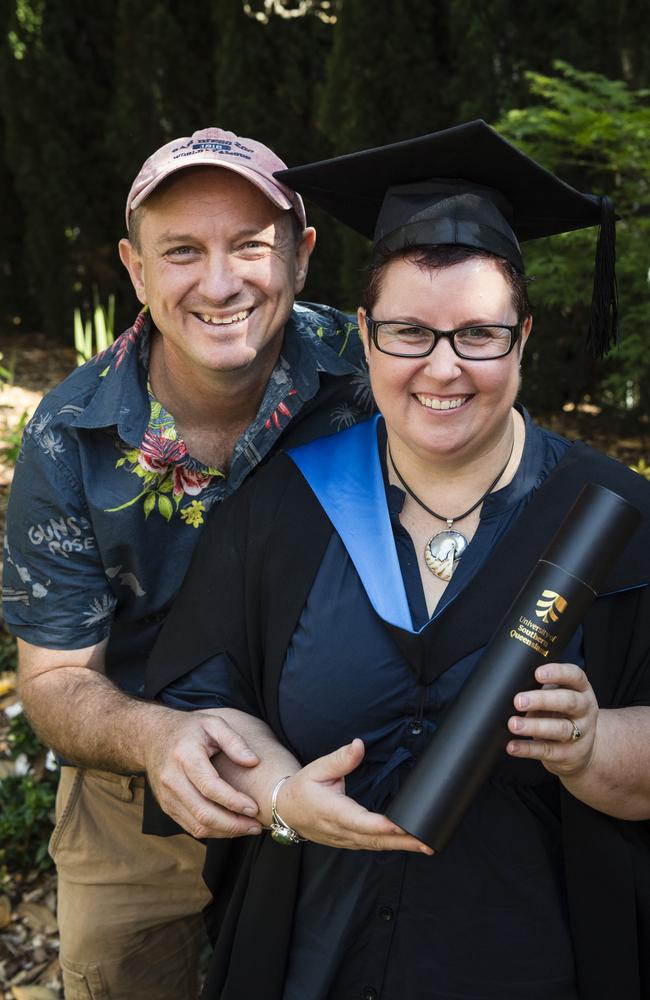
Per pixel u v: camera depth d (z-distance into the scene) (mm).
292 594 1563
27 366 7160
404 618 1485
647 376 5039
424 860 1488
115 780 2078
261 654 1628
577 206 1609
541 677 1297
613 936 1525
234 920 1691
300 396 1850
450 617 1486
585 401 5906
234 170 1628
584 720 1328
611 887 1521
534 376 5609
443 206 1467
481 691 1313
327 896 1551
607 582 1499
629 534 1324
